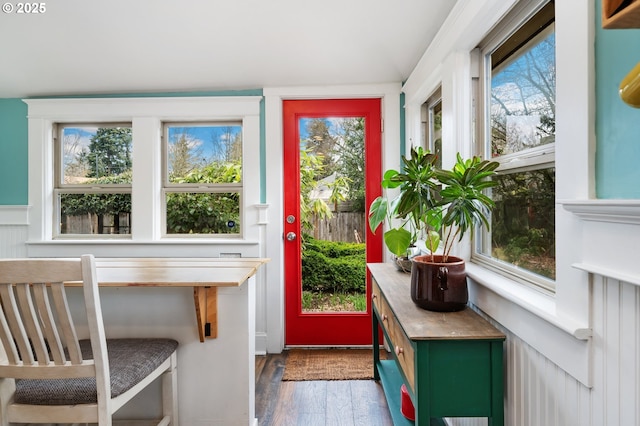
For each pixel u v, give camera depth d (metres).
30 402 1.13
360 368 2.34
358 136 2.68
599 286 0.75
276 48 2.18
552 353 0.89
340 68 2.38
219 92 2.63
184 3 1.82
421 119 2.39
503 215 1.37
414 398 1.08
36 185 2.63
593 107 0.78
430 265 1.29
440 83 1.99
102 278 1.37
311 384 2.14
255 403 1.94
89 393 1.13
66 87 2.54
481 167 1.16
